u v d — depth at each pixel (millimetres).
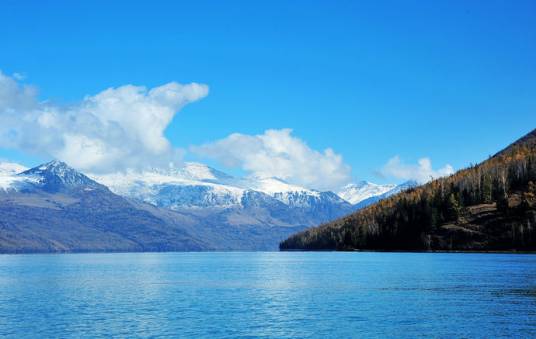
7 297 128375
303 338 79875
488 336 79062
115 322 92625
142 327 88250
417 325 87750
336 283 156875
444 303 110688
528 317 93312
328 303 113500
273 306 110125
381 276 177875
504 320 90688
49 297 128000
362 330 84750
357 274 189375
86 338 80562
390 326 87375
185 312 102938
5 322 93062
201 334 82875
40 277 198625
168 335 82312
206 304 113812
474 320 91062
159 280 178500
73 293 136875
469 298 117625
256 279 177875
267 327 87812
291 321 92625
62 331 85438
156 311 104375
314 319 94250
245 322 92125
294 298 122625
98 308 108750
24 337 81500
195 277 191750
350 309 104938
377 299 118688
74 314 101125
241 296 127562
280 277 185250
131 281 174875
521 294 123188
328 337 80312
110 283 167250
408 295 124938
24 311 105188
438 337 79125
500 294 123625
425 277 170125
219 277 190000
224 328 87188
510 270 191875
